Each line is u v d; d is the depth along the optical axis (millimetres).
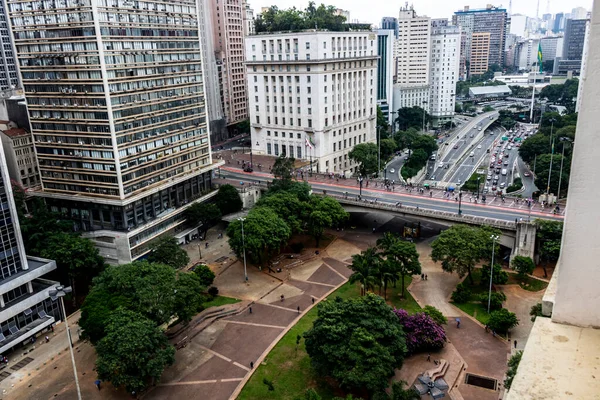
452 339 84188
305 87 179500
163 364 71688
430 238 130500
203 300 90125
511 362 66312
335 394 71188
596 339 8984
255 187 152125
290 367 78438
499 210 122562
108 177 114188
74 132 114812
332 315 71688
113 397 73750
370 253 95125
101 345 71312
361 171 183250
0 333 87500
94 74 107062
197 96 137125
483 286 102062
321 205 125562
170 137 128625
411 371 75500
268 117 194750
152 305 79750
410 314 91438
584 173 8531
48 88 114250
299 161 183625
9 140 143125
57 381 78562
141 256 119438
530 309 93000
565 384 8062
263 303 99750
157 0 118562
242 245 108062
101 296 81625
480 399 69562
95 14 102312
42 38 110625
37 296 93812
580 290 9211
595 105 8211
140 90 116312
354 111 199375
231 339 87375
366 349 66625
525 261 102562
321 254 123125
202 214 132625
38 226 107250
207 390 74125
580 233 8898
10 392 76375
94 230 120438
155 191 123250
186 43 130250
